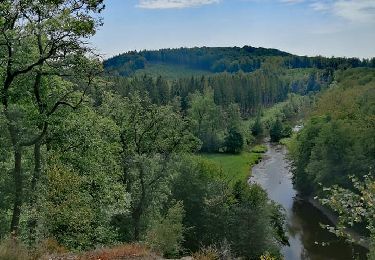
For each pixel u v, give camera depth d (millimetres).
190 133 37125
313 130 76688
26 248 13359
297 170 74438
